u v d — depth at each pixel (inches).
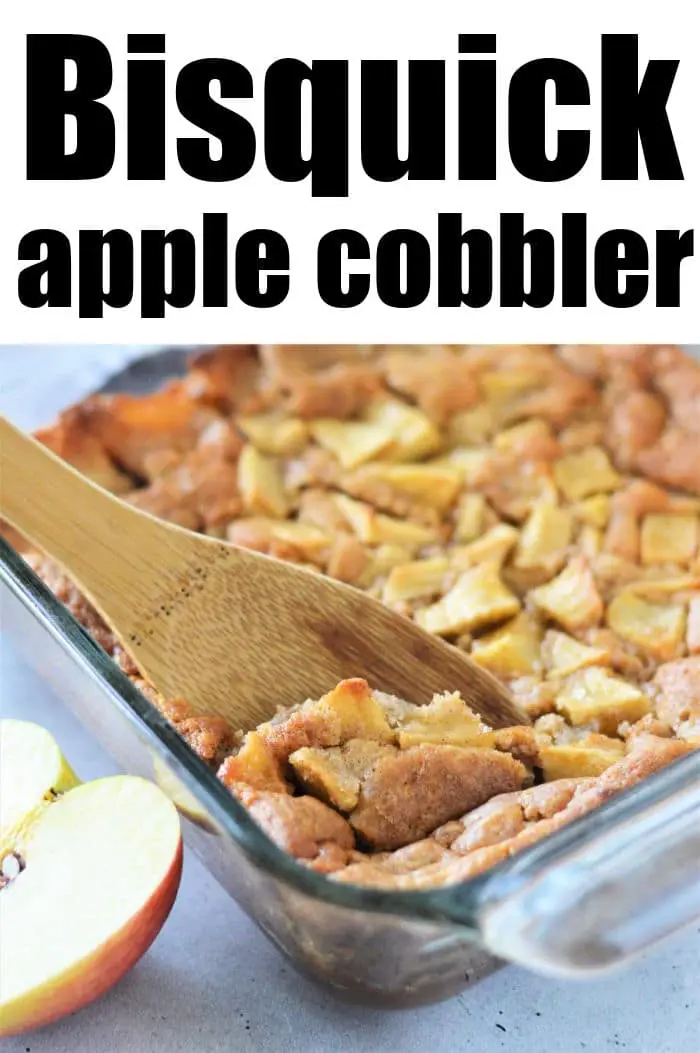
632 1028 21.8
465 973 21.0
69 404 28.1
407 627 23.2
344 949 20.2
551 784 21.5
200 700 22.6
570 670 24.2
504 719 23.1
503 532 26.3
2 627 25.5
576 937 18.8
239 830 19.4
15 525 22.9
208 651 22.8
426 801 21.3
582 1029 21.8
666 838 19.6
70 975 21.0
